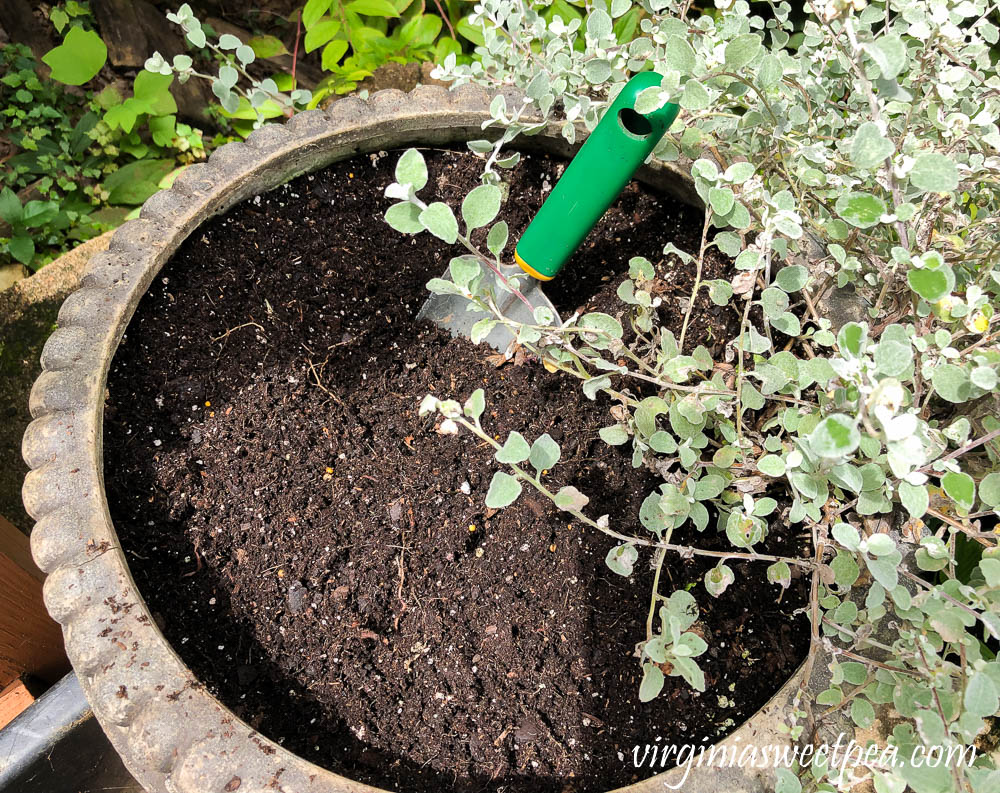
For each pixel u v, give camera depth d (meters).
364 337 0.92
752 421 0.83
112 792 0.97
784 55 0.77
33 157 1.82
